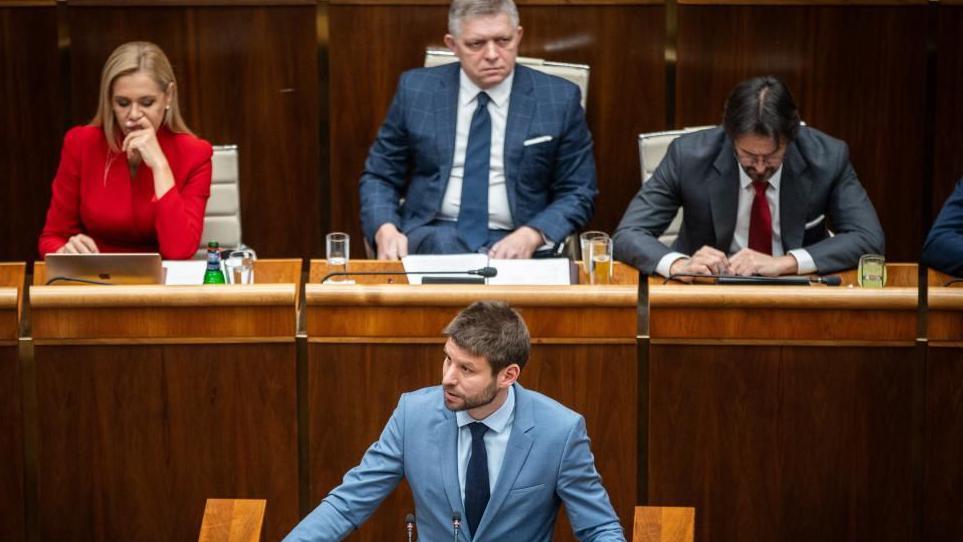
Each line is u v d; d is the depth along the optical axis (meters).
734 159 10.05
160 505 8.58
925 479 8.52
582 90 11.62
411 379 8.45
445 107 11.10
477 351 6.56
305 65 12.28
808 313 8.36
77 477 8.53
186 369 8.45
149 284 8.59
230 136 12.38
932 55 12.21
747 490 8.55
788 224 10.04
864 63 12.24
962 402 8.45
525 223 11.13
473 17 10.72
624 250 9.78
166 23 12.16
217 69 12.27
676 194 10.26
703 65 12.26
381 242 10.62
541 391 8.48
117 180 10.51
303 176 12.48
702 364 8.47
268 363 8.45
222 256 10.11
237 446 8.53
